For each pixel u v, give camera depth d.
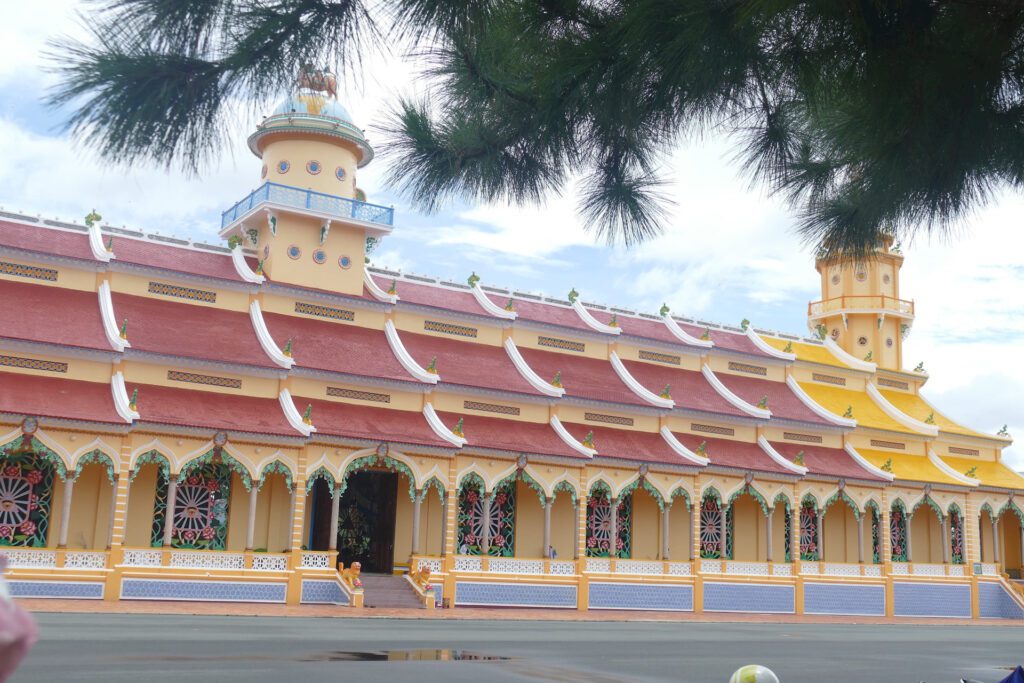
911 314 66.19
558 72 6.47
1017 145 6.60
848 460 54.34
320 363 39.94
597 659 18.91
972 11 6.21
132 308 38.03
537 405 45.19
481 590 40.16
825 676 17.66
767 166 7.32
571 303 52.03
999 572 58.28
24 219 37.78
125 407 33.84
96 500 35.34
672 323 54.50
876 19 6.08
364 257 44.59
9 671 1.76
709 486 47.81
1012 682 9.13
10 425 31.83
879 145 6.80
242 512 37.78
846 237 7.47
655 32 6.08
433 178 7.14
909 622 47.62
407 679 13.67
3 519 33.31
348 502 42.47
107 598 32.59
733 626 36.94
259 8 5.24
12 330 33.84
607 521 46.97
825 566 51.00
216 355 37.50
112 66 4.89
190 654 16.12
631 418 47.88
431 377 41.75
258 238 43.94
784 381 57.22
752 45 6.13
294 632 23.00
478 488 43.31
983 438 62.91
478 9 5.77
